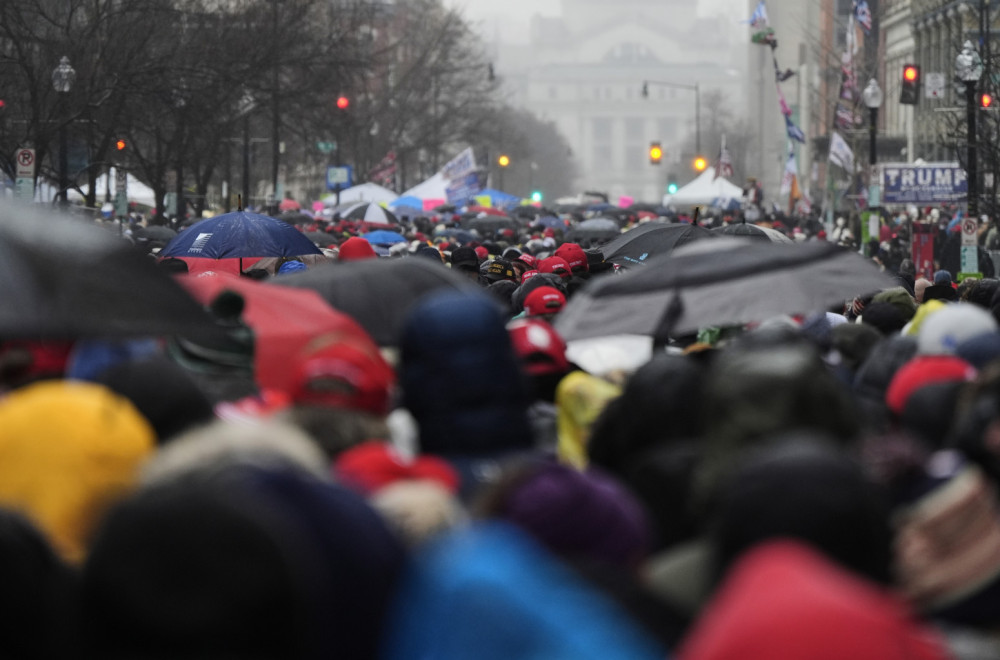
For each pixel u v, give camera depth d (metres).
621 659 7.16
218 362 17.50
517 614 7.12
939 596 9.68
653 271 18.92
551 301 23.00
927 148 167.25
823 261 19.03
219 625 7.41
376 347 20.25
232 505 7.58
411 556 9.48
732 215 137.00
